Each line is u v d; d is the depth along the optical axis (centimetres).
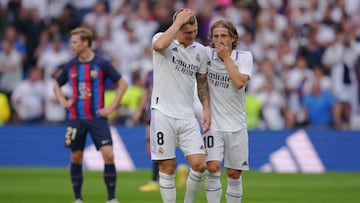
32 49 6875
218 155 2780
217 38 2723
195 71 2753
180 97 2733
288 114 6200
